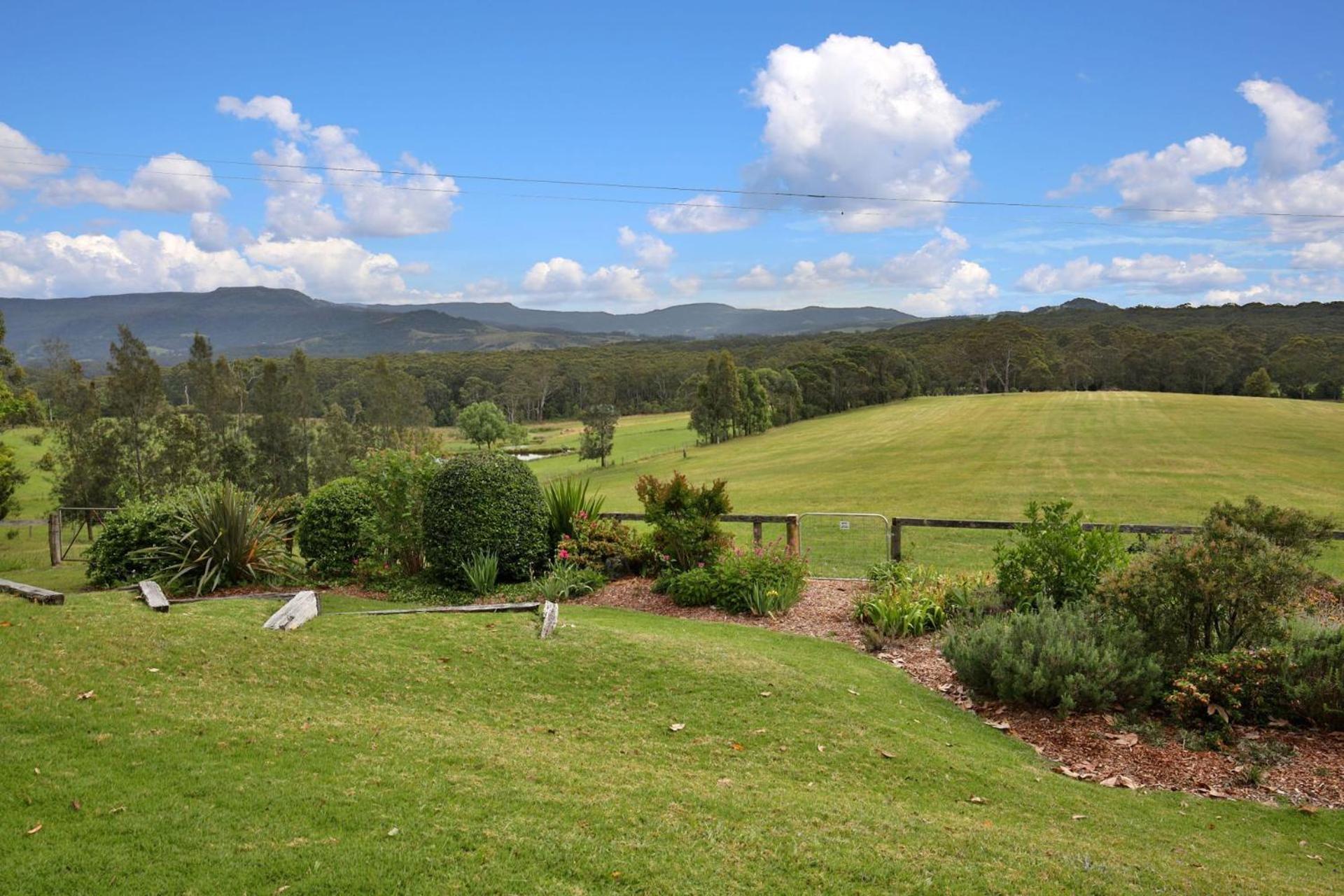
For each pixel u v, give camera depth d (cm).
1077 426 5550
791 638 770
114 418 3219
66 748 397
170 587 955
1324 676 556
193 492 1048
